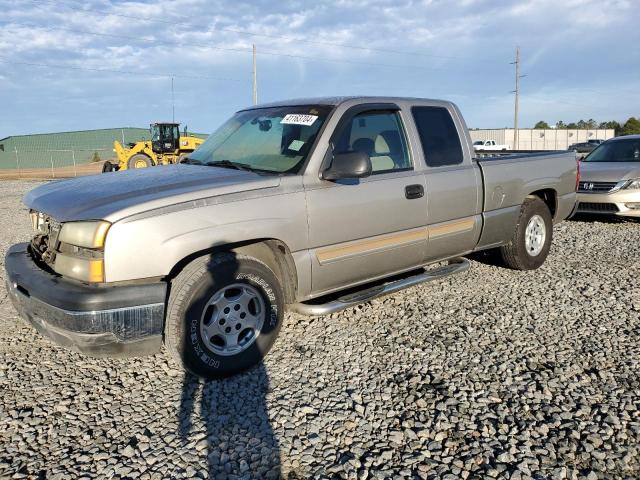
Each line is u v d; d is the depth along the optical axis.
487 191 5.34
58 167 54.34
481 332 4.44
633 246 7.68
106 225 3.21
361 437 2.98
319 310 4.15
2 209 13.37
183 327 3.40
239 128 4.85
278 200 3.81
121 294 3.20
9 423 3.14
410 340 4.29
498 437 2.96
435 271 5.19
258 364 3.87
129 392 3.51
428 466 2.72
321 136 4.16
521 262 6.05
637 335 4.37
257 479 2.64
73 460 2.79
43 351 4.16
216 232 3.51
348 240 4.25
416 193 4.66
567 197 6.50
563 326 4.57
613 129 75.94
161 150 28.97
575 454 2.82
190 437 2.99
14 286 3.70
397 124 4.78
